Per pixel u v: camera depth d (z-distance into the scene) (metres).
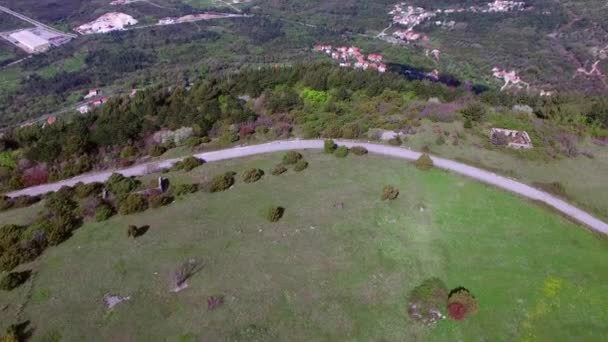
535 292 38.03
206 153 63.59
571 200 50.09
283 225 46.34
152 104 75.69
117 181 54.66
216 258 41.62
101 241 44.38
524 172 56.31
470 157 59.62
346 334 34.00
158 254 42.22
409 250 42.78
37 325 34.75
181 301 36.75
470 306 35.38
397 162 59.12
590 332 34.56
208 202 50.81
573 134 67.06
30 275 40.06
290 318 35.19
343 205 49.62
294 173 57.00
